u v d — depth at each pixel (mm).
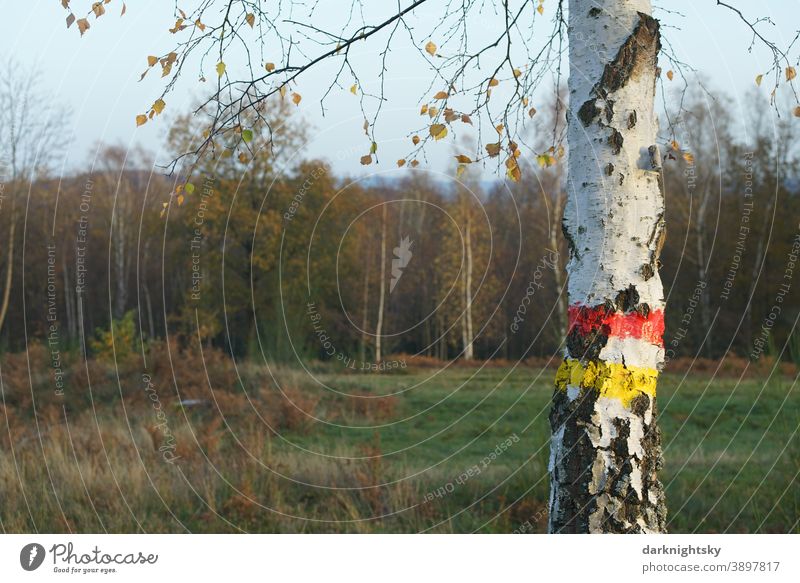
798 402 9711
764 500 6660
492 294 24516
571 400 3189
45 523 6258
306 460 7965
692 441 9539
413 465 8273
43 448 7691
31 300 26438
